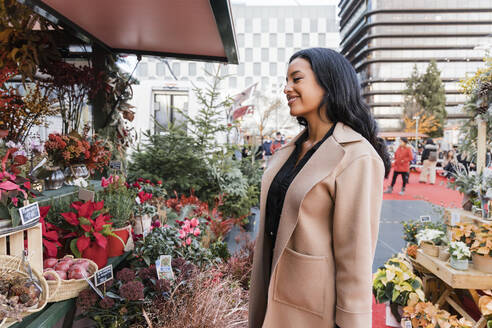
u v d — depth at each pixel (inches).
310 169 37.7
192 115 216.1
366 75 2310.5
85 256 64.8
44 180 82.0
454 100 2240.4
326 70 38.8
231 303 72.0
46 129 106.5
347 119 38.8
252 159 235.9
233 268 98.3
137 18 92.8
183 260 72.4
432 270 85.7
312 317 37.0
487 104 103.3
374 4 2233.0
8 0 80.4
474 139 114.2
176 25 98.2
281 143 411.5
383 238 172.1
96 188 100.2
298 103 40.4
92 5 83.1
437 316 76.4
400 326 89.2
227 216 165.8
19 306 42.6
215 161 165.8
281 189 41.5
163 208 109.0
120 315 55.5
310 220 36.9
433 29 2228.1
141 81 212.1
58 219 67.9
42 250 56.4
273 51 1817.2
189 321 57.9
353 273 33.0
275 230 42.1
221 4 78.6
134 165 158.6
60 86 100.1
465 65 2231.8
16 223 46.5
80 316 55.9
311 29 1818.4
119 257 74.8
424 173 399.5
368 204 33.6
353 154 35.2
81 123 114.4
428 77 1363.2
